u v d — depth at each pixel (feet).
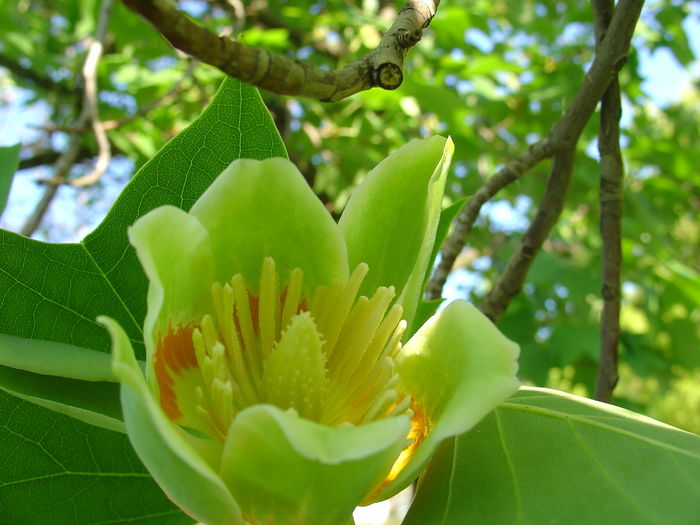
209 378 0.32
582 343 1.23
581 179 1.39
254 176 0.33
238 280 0.34
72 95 1.66
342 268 0.35
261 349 0.35
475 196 0.56
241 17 0.89
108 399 0.36
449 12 1.31
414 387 0.34
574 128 0.54
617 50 0.51
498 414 0.36
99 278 0.40
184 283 0.32
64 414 0.38
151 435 0.26
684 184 1.57
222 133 0.41
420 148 0.37
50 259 0.39
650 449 0.33
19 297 0.38
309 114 1.34
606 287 0.56
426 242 0.36
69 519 0.39
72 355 0.37
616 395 1.38
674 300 1.31
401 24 0.30
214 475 0.24
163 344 0.32
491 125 1.52
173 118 1.36
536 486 0.32
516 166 0.55
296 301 0.35
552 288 1.33
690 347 1.33
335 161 1.33
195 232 0.31
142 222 0.28
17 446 0.39
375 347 0.35
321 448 0.23
